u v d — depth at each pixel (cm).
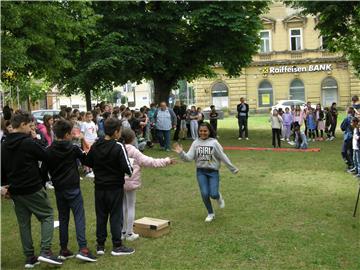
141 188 1086
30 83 3672
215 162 774
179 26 2303
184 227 752
